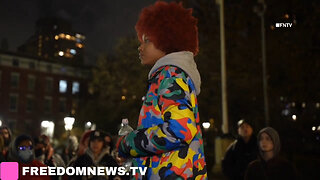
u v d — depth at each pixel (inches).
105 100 1284.4
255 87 904.9
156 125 62.4
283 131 901.2
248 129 214.2
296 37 796.6
